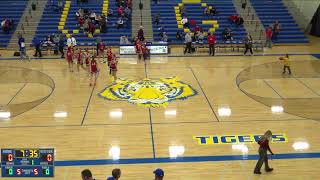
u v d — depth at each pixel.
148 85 17.70
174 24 27.39
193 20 27.00
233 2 29.67
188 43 23.70
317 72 19.95
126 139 12.52
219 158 11.38
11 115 14.43
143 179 10.28
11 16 27.62
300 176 10.45
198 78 18.80
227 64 21.41
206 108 15.08
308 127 13.41
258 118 14.14
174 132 13.02
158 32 26.47
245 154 11.62
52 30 26.39
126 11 27.14
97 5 28.66
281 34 26.95
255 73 19.70
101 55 23.45
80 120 13.99
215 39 24.25
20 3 29.12
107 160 11.25
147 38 25.91
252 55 23.50
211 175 10.48
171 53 24.05
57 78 18.91
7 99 16.06
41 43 23.91
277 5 29.52
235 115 14.41
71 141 12.39
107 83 18.09
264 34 26.56
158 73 19.64
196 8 28.83
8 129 13.27
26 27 26.69
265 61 22.12
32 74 19.62
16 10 28.38
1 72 20.00
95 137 12.66
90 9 28.20
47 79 18.75
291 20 28.08
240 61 22.09
